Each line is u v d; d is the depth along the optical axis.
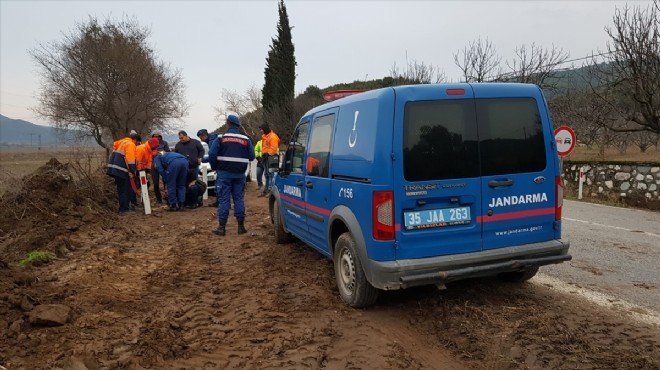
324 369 3.36
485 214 4.12
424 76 22.66
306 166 5.73
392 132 3.88
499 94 4.19
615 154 25.14
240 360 3.51
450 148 4.00
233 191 8.05
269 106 36.50
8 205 8.09
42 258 5.89
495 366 3.36
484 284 5.09
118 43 21.70
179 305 4.61
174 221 9.48
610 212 10.66
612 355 3.43
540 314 4.19
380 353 3.59
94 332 3.89
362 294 4.30
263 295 4.90
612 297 4.75
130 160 10.23
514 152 4.20
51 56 20.98
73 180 10.09
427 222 3.96
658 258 6.33
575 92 18.19
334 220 4.75
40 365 3.30
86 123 22.30
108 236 7.59
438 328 4.02
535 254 4.24
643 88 12.44
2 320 3.88
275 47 37.38
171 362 3.48
